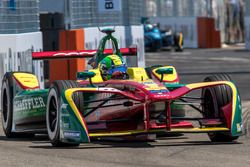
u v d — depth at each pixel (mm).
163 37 98250
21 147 20484
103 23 45188
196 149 19328
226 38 123938
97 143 20906
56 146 20297
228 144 20312
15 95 23672
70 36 40656
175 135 22641
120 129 20984
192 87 20156
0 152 19344
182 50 95812
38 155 18594
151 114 21141
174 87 21328
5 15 33062
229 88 20578
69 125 19562
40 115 22547
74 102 19562
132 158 17906
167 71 22219
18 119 23469
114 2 42656
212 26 111250
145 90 19781
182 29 114500
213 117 20797
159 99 19359
